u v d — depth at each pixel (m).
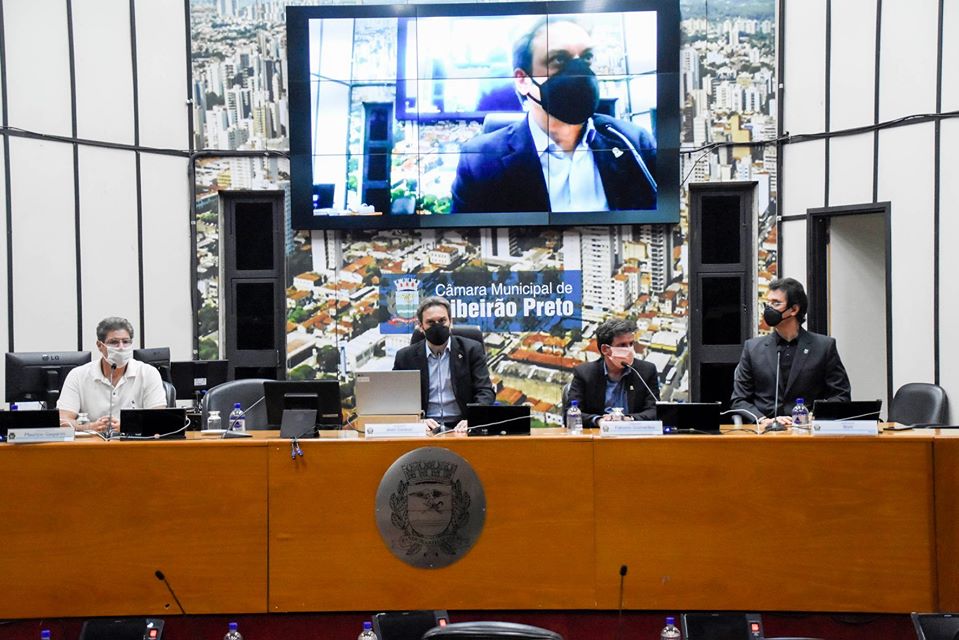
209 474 3.43
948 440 3.38
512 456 3.44
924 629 3.14
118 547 3.41
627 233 7.66
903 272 6.56
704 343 7.74
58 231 7.04
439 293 7.69
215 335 7.77
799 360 4.53
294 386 3.87
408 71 7.59
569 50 7.53
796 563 3.39
